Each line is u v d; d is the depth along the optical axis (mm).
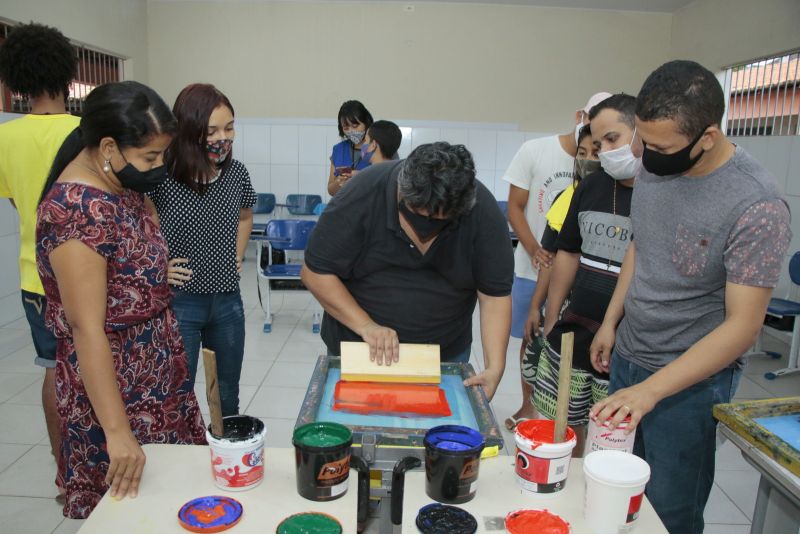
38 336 1804
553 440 995
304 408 1118
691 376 1167
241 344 2002
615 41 6082
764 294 1158
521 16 6035
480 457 1001
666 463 1365
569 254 1877
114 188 1161
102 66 5359
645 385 1153
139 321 1236
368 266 1435
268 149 6129
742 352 1189
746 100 4949
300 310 4512
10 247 3895
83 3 4801
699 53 5535
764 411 1147
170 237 1749
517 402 2955
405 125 6184
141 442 1278
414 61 6102
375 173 1365
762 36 4625
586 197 1761
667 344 1357
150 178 1151
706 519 2061
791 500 1039
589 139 1918
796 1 4238
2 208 3793
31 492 2059
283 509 933
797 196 4055
